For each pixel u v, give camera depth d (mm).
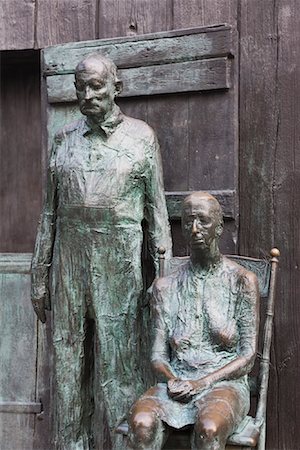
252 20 3152
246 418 2646
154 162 2982
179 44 3123
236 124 3104
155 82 3164
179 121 3154
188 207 2674
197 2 3234
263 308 3096
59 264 2996
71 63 3291
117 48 3221
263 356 2795
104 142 2953
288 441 3053
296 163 3074
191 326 2713
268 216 3098
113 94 2930
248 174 3127
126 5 3336
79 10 3410
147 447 2400
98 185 2926
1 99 3863
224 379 2598
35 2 3479
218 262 2764
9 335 3557
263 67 3125
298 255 3057
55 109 3340
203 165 3119
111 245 2936
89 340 3070
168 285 2785
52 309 3039
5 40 3514
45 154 3387
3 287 3568
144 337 3000
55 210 3045
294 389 3047
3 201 3873
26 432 3516
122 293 2949
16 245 3852
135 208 2963
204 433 2354
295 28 3098
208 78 3082
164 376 2637
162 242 2994
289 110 3090
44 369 3502
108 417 2977
